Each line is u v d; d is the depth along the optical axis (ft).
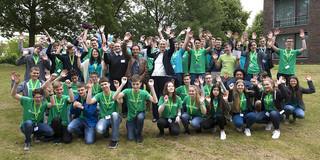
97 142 13.83
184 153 12.18
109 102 13.84
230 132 15.43
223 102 14.65
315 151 12.23
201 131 15.83
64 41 20.34
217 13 78.43
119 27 68.13
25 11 54.90
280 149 12.49
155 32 70.64
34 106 13.38
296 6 57.67
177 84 18.61
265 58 20.42
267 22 62.08
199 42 20.18
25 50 19.10
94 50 18.31
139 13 75.15
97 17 55.01
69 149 12.76
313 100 22.68
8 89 28.78
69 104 14.16
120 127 16.58
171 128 14.40
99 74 18.53
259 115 15.37
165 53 17.53
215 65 21.04
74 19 60.70
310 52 55.06
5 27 58.49
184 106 15.80
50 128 13.50
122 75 17.83
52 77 13.85
